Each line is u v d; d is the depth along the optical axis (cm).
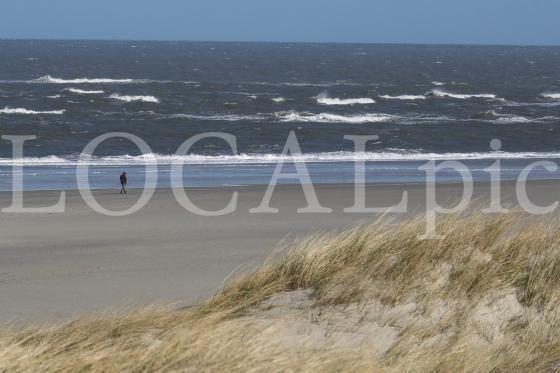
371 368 1305
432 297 1569
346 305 1567
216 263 2962
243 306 1609
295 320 1516
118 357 1312
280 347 1380
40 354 1336
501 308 1560
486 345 1447
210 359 1299
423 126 10731
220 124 10700
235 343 1367
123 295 2409
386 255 1728
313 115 11950
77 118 11225
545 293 1587
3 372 1238
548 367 1394
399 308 1549
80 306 2247
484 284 1617
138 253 3194
